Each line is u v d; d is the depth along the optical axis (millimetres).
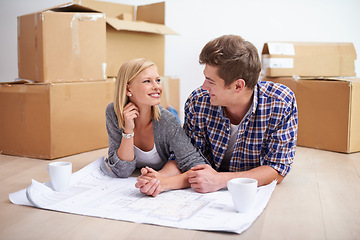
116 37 2631
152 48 2898
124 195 1384
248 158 1562
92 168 1625
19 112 2098
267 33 3199
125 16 2887
